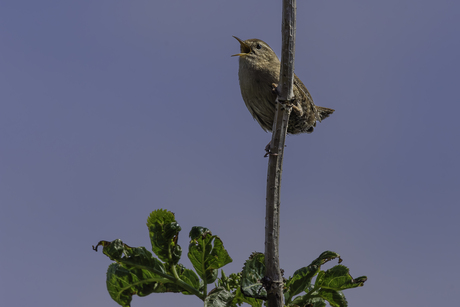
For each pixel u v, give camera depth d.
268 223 5.00
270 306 4.66
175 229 4.79
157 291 4.91
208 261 4.77
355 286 4.98
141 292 4.91
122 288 4.89
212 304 4.60
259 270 4.86
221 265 4.76
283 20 5.15
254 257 4.94
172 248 4.86
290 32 5.16
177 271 5.00
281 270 4.98
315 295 5.14
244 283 4.70
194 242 4.74
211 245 4.74
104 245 4.87
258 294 4.67
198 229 4.74
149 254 4.89
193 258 4.78
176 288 4.93
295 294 5.00
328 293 5.11
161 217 4.86
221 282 5.21
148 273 4.87
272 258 4.81
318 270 4.94
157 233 4.84
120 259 4.82
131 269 4.86
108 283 4.91
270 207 5.05
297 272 5.03
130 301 4.93
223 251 4.73
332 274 5.05
